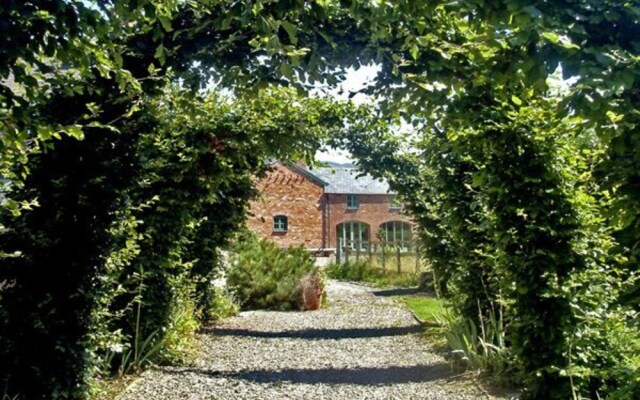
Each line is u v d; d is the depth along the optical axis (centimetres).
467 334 617
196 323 767
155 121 468
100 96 429
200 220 748
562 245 420
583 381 405
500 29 229
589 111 219
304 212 2494
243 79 359
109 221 455
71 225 441
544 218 418
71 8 234
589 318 411
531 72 230
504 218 441
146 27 369
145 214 596
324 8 321
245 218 957
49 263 438
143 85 418
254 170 876
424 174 887
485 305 632
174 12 361
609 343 410
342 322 974
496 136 402
